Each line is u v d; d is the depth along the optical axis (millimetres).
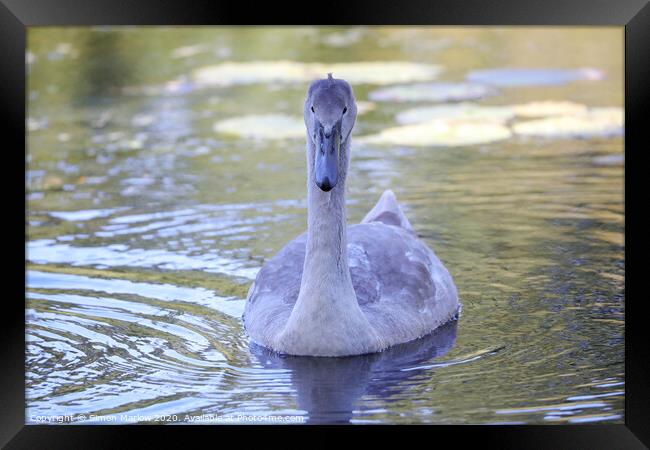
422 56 28375
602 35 30172
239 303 14055
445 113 23281
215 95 25188
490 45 29578
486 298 14031
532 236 16281
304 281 12336
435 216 17250
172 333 12938
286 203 18016
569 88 24875
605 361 11797
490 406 10664
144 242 16250
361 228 14336
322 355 12227
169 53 28797
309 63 27531
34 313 13422
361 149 21141
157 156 20812
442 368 11797
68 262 15383
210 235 16562
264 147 21469
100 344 12508
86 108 24094
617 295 13914
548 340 12508
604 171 19391
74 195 18516
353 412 10594
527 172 19453
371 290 13227
